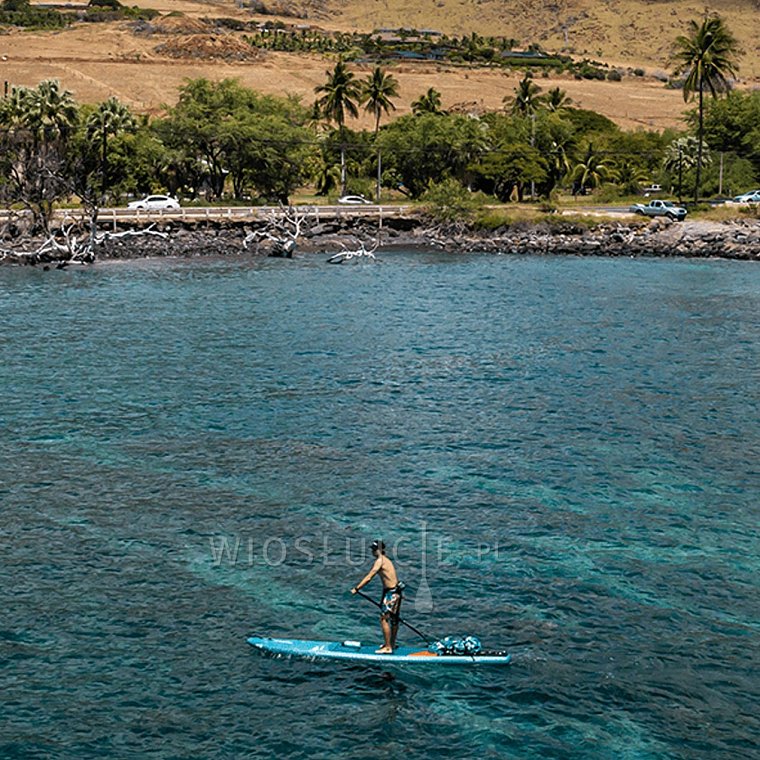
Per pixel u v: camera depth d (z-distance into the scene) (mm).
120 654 26812
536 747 23453
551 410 49062
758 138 163375
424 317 73188
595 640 27828
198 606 29391
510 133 156875
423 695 25406
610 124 193000
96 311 73125
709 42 130875
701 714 24641
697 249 112875
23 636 27484
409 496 37844
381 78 155375
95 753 22906
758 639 27922
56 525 34812
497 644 27625
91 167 126250
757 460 41938
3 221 109812
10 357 57938
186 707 24672
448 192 125938
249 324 69375
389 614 26766
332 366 57531
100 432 44781
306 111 160625
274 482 39188
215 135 132500
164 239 111000
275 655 26953
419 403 50156
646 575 31500
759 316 74688
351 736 23812
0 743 23078
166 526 34938
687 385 53969
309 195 154375
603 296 83812
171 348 61281
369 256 108938
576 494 38062
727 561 32531
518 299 81875
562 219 122375
